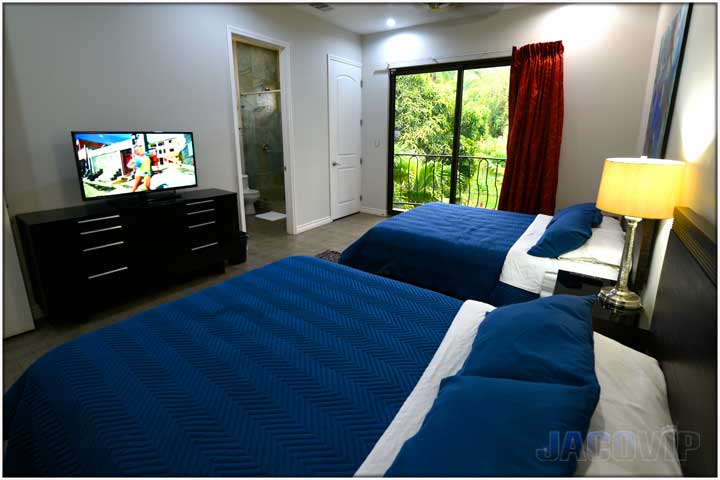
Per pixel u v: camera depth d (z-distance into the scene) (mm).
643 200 1496
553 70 3770
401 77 5012
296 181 4527
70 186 2623
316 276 1886
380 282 1815
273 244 4219
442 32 4500
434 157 5082
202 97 3367
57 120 2506
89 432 923
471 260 2422
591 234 2277
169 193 3148
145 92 2951
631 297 1747
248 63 5641
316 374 1158
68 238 2330
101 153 2582
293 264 2055
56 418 986
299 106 4375
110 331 1374
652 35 3383
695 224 1151
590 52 3672
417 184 5320
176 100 3170
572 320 1097
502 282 2309
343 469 838
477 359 1048
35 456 961
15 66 2291
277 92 5340
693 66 1569
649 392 1021
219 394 1065
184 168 3119
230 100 3605
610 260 2104
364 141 5488
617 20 3506
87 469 838
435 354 1258
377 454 868
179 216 2941
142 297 2871
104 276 2537
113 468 826
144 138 2814
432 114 4926
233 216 3369
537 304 1201
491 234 2695
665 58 2271
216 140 3547
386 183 5449
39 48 2375
